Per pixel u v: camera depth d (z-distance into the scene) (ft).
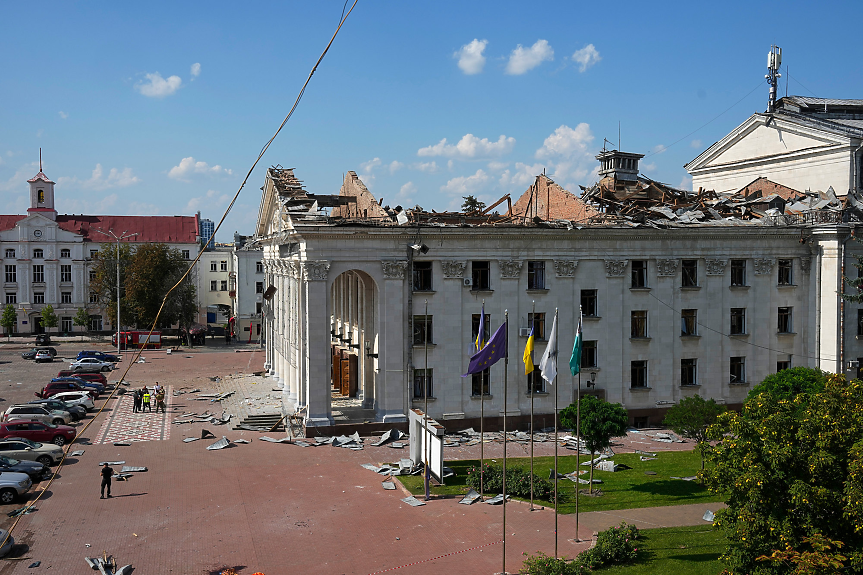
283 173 192.54
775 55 228.84
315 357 154.81
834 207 182.50
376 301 166.09
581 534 99.81
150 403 190.90
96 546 95.20
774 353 180.04
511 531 101.04
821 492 68.54
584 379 168.14
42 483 122.62
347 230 152.46
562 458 142.20
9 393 213.87
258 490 119.55
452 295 161.48
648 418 172.76
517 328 164.76
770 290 179.22
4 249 358.64
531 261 166.20
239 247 391.24
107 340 352.69
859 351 176.35
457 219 179.42
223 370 259.80
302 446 148.05
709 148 240.94
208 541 97.25
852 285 168.55
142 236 382.01
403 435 155.43
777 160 216.54
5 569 87.51
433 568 88.74
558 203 198.70
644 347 172.35
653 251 171.22
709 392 175.83
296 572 87.66
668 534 99.19
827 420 73.10
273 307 231.30
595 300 169.99
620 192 214.48
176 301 340.18
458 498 115.75
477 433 161.07
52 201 367.66
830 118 219.61
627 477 128.47
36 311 362.53
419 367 160.45
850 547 69.26
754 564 74.02
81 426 167.94
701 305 175.22
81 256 367.25
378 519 105.81
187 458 139.23
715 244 174.70
